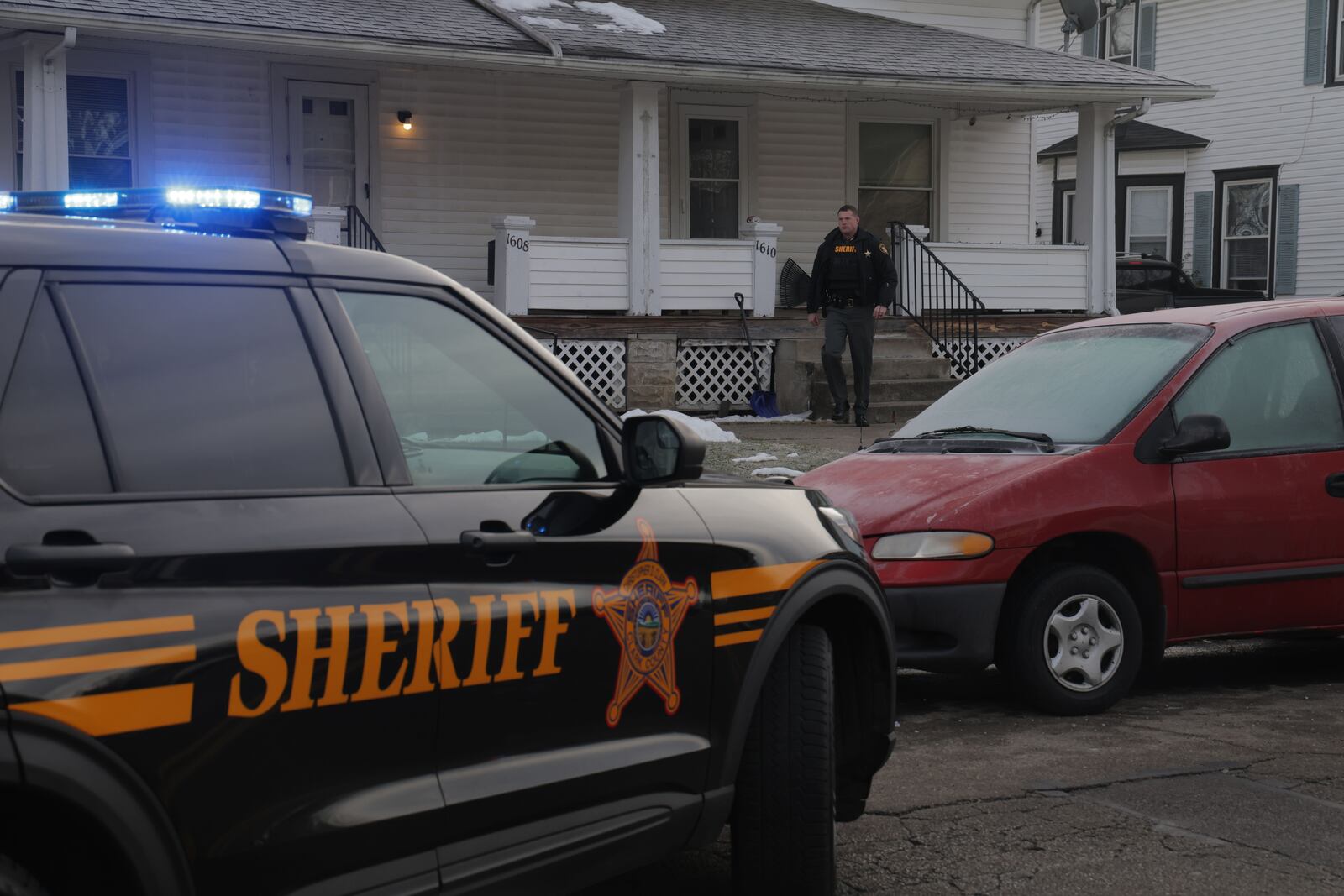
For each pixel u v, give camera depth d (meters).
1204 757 5.43
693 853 4.51
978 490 6.02
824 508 4.20
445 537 2.93
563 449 3.42
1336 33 26.97
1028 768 5.28
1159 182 29.77
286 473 2.76
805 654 3.83
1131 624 6.17
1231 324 6.65
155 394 2.62
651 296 16.61
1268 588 6.37
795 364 17.20
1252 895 4.02
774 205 19.91
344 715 2.70
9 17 12.74
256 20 13.88
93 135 16.25
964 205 21.16
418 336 3.17
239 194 2.93
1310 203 27.52
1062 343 7.20
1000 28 21.53
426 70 17.64
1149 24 30.09
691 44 16.89
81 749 2.28
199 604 2.48
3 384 2.43
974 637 5.88
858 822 4.67
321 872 2.67
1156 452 6.24
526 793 3.04
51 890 2.41
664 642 3.42
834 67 16.75
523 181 18.34
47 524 2.36
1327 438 6.57
